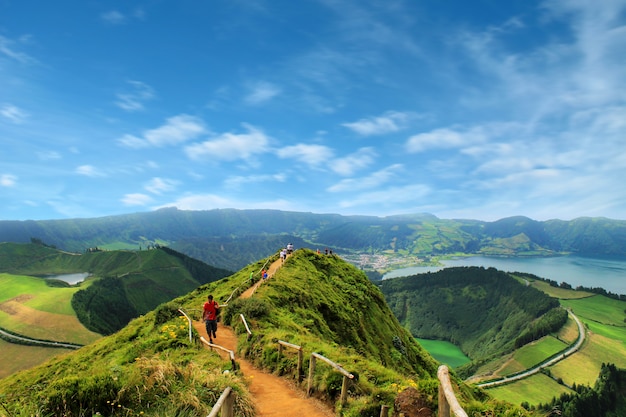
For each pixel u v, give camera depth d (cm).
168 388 990
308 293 3772
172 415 890
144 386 954
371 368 1407
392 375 1365
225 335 2289
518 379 17100
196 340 1911
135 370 1014
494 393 15700
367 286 5700
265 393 1372
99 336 17112
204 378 1090
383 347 4288
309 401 1300
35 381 2095
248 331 2000
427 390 965
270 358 1688
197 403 941
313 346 1702
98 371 1006
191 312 3023
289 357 1630
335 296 4388
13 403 860
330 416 1180
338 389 1261
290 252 5988
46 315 18025
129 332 2669
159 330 2194
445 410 625
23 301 19475
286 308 3073
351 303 4616
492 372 18712
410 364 4406
